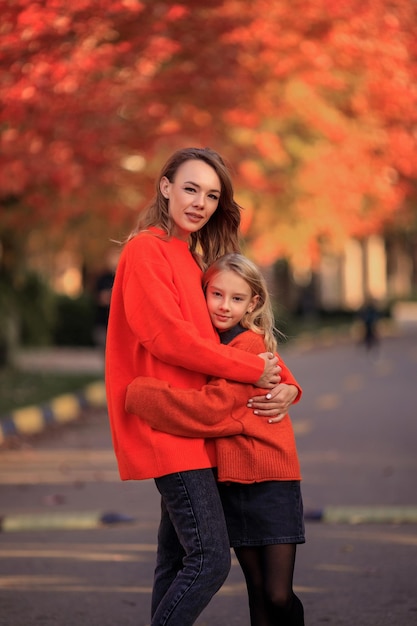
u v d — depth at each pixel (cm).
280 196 2692
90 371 2370
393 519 938
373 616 659
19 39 1262
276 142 2223
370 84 2358
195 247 540
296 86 2264
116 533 898
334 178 2656
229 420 489
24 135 1395
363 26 2031
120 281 502
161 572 521
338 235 2864
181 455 479
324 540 863
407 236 5362
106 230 2006
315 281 5200
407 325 5081
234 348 493
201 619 657
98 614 669
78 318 3419
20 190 1484
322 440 1438
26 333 3138
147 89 1509
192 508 477
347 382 2333
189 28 1503
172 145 1617
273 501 494
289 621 496
